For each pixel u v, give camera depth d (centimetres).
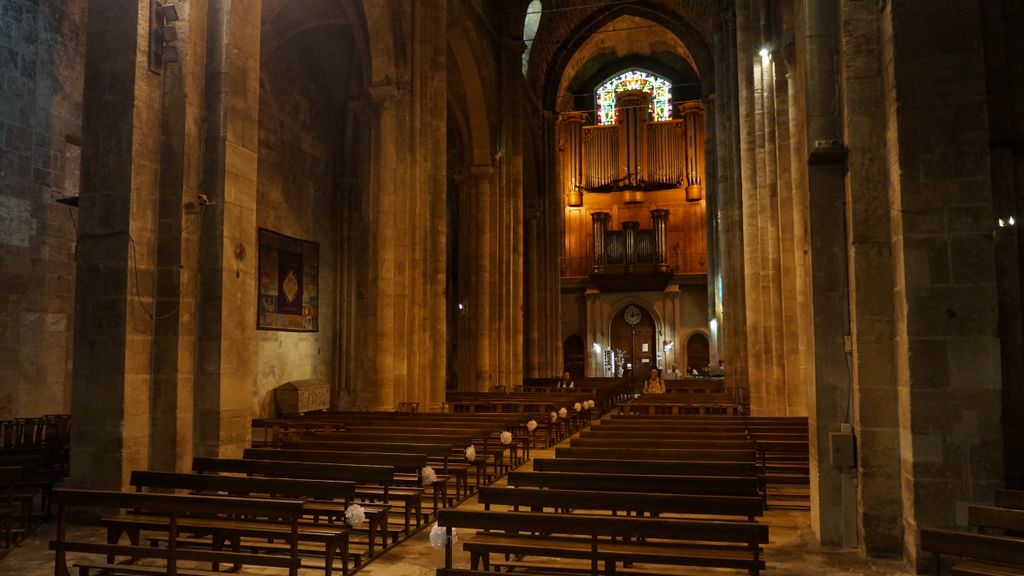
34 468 894
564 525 558
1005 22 763
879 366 771
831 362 825
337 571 711
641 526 544
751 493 739
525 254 3706
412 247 1902
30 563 743
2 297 1419
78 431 930
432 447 1023
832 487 812
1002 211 753
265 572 710
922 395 708
